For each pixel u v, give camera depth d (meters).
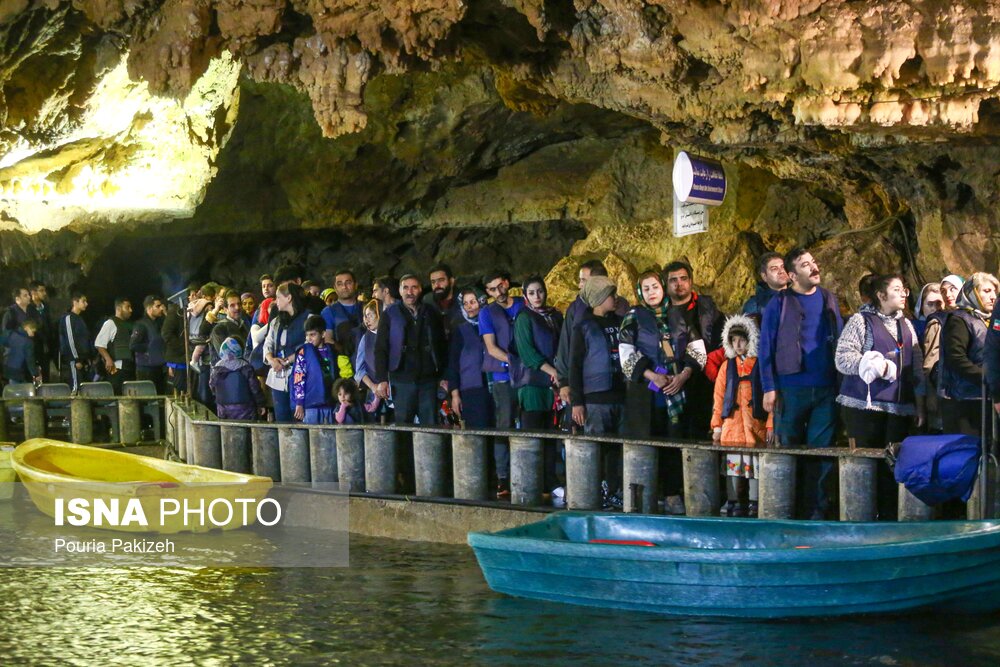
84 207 17.08
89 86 14.94
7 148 15.07
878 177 12.21
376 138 19.27
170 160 16.92
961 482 7.47
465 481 9.88
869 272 13.25
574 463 9.10
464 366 10.60
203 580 8.75
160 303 16.56
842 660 6.42
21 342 16.39
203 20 11.54
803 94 9.54
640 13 10.34
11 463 12.09
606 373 9.31
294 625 7.50
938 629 6.91
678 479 9.22
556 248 20.19
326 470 10.98
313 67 11.44
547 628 7.18
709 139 11.98
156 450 14.87
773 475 8.13
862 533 7.50
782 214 15.55
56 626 7.62
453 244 21.08
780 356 8.38
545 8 10.67
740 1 9.40
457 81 18.28
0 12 13.13
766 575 6.99
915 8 8.73
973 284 7.96
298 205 20.70
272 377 12.11
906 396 8.23
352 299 12.05
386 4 10.71
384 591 8.24
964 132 9.52
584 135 18.53
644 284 9.13
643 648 6.74
